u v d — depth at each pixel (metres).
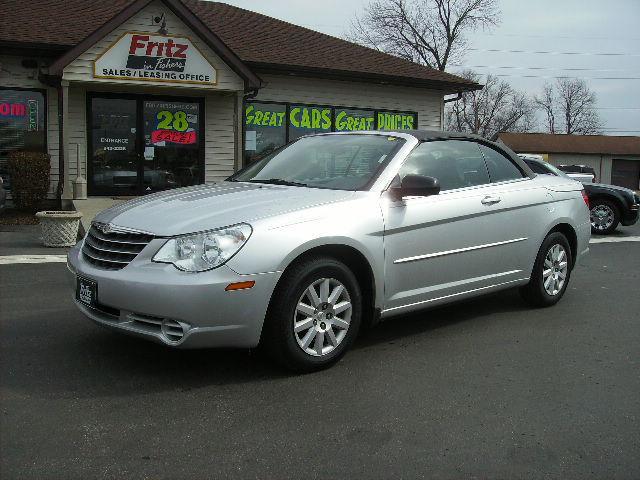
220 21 18.00
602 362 4.63
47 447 3.14
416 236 4.73
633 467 3.08
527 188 5.81
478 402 3.83
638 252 10.42
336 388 4.00
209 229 3.85
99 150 14.39
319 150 5.34
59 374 4.12
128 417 3.51
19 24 13.65
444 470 3.02
